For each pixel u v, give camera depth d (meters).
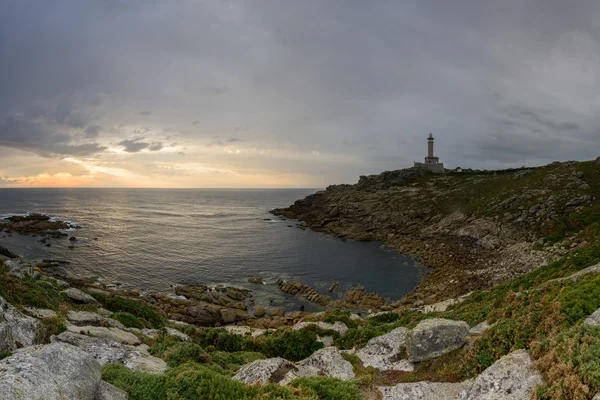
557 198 77.25
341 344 23.08
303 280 61.34
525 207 79.50
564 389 9.38
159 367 15.55
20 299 21.11
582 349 10.11
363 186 150.62
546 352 11.30
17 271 27.58
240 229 117.75
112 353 15.88
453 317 24.56
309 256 78.00
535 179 96.06
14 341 12.77
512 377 11.18
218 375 12.34
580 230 61.69
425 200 111.50
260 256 78.00
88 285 52.03
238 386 11.86
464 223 85.50
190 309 44.59
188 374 12.08
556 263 33.22
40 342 14.96
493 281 50.44
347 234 99.38
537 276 32.12
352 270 66.75
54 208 184.00
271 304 50.41
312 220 126.75
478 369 13.73
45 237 91.19
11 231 96.38
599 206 68.31
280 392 11.92
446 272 60.94
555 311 14.38
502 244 68.44
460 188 115.69
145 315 31.19
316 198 155.62
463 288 50.97
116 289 53.34
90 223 123.31
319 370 16.83
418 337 16.34
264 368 15.73
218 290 55.22
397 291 55.69
